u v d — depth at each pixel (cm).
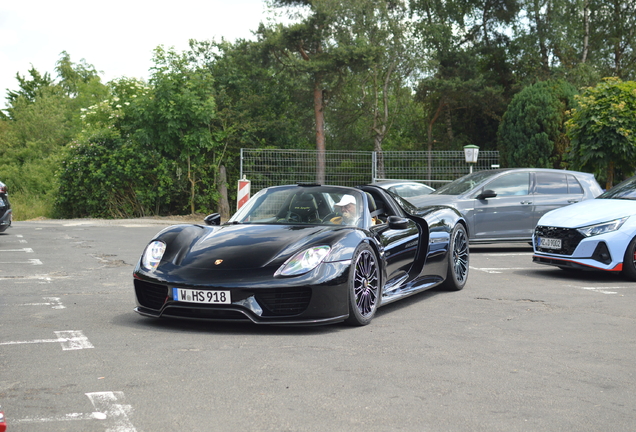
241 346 405
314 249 457
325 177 1723
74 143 1891
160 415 276
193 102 1825
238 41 2878
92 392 306
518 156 2323
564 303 593
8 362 359
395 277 569
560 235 759
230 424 266
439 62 3042
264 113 2720
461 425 271
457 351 403
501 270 830
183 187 1858
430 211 665
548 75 3097
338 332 455
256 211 559
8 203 1181
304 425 267
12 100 5434
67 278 723
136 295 477
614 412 292
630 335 460
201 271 447
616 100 1396
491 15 3192
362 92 3055
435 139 3416
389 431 262
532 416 284
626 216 741
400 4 2930
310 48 2650
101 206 1812
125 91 1997
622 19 3569
